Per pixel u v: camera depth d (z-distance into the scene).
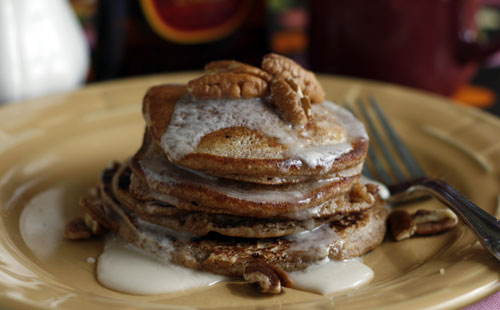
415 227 0.43
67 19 0.62
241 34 0.68
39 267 0.41
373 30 0.62
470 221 0.41
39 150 0.51
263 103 0.42
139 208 0.42
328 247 0.41
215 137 0.40
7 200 0.46
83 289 0.40
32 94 0.60
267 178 0.40
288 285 0.40
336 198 0.42
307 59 0.67
